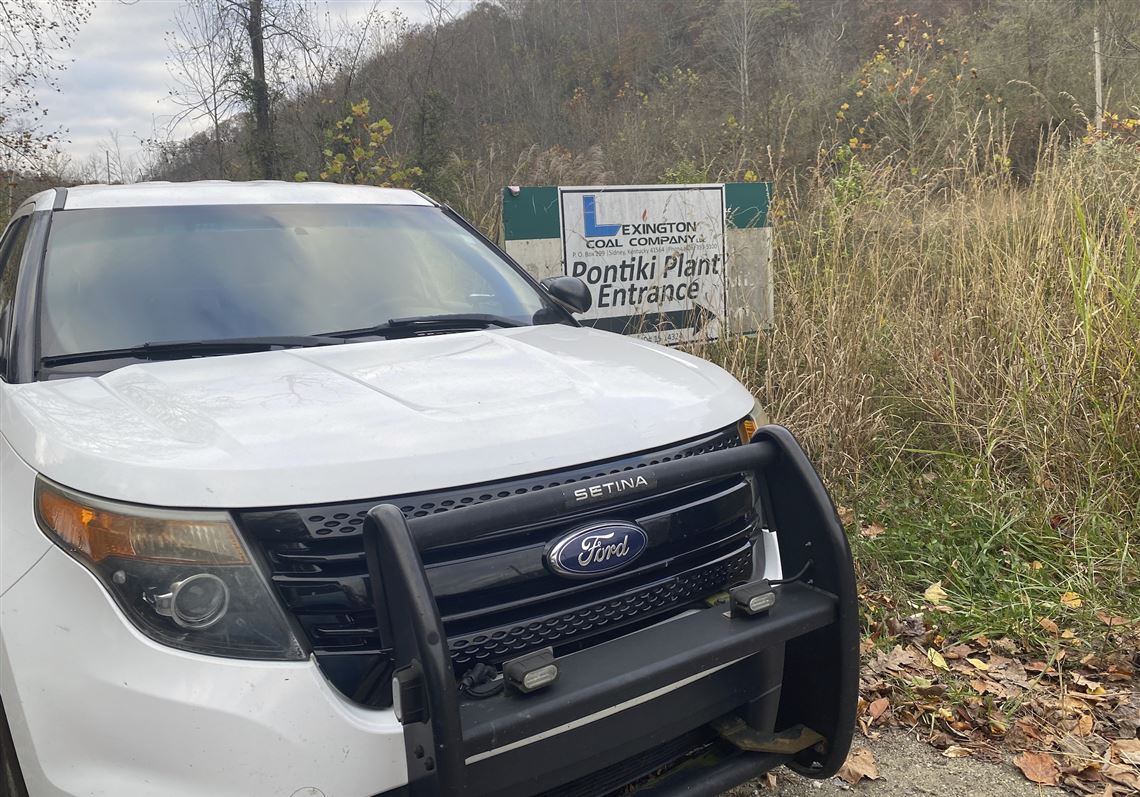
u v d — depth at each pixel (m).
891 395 5.15
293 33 12.19
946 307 5.36
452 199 9.22
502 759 1.78
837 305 5.23
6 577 1.87
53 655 1.76
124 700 1.70
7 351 2.64
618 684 1.85
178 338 2.71
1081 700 3.06
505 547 1.91
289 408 2.10
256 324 2.83
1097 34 13.88
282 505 1.78
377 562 1.75
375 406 2.12
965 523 4.12
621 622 2.04
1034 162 6.16
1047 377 4.46
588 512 2.00
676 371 2.59
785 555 2.34
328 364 2.50
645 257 6.01
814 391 4.89
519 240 5.65
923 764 2.83
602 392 2.31
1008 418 4.57
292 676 1.72
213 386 2.27
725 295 6.02
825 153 6.94
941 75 11.40
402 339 2.86
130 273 2.90
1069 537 3.95
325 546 1.80
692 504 2.18
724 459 2.18
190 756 1.67
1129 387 4.15
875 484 4.57
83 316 2.71
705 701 2.10
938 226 5.82
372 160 9.65
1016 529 4.02
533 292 3.57
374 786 1.73
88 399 2.23
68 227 3.03
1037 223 5.23
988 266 5.32
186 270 2.96
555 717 1.77
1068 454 4.23
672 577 2.13
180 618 1.74
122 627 1.74
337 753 1.71
